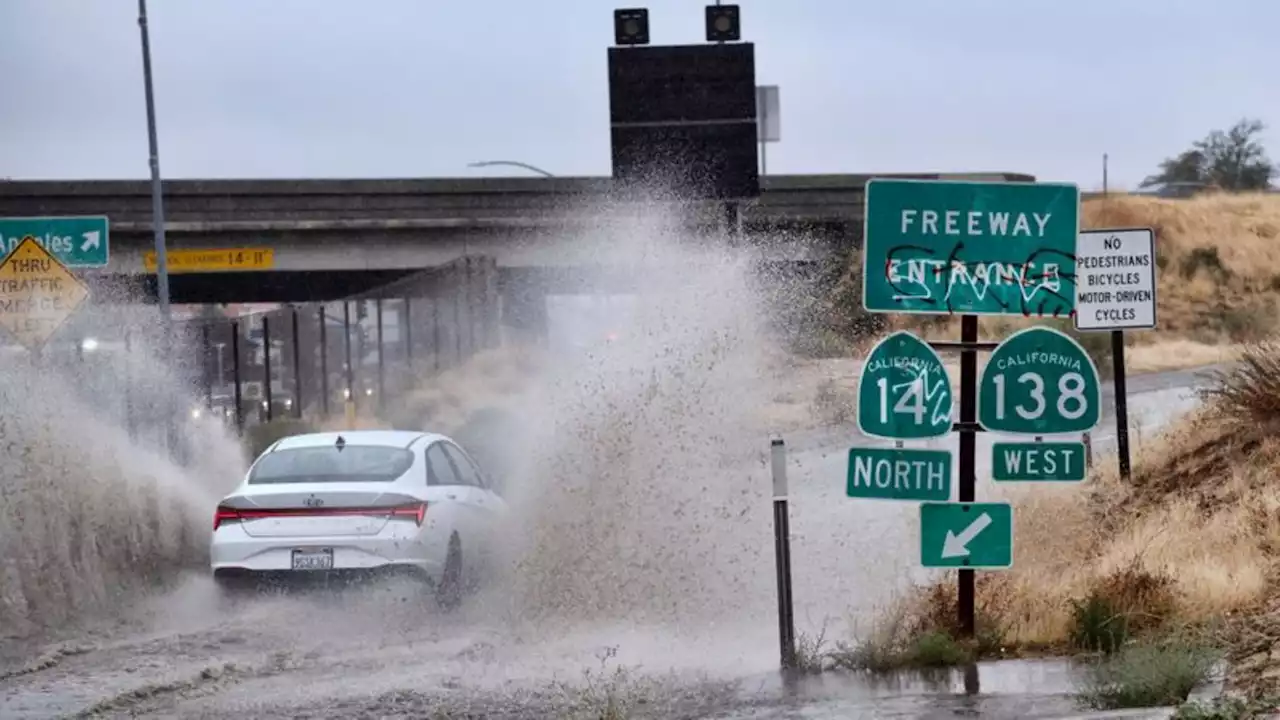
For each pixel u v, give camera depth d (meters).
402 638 27.86
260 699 22.53
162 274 50.22
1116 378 36.78
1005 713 19.64
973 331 24.14
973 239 23.81
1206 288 114.62
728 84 79.06
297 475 31.56
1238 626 22.88
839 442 54.56
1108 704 19.78
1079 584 26.00
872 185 23.92
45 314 41.16
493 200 113.56
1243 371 38.16
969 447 23.98
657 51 79.19
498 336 83.94
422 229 114.19
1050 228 23.70
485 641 27.42
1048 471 23.70
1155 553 27.31
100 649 27.06
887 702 20.78
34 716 21.38
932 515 23.78
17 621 29.31
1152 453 37.91
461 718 21.09
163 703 22.42
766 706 21.00
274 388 81.12
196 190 113.56
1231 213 131.25
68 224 44.97
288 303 133.25
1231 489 31.55
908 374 23.94
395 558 29.91
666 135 79.19
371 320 94.81
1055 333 23.77
